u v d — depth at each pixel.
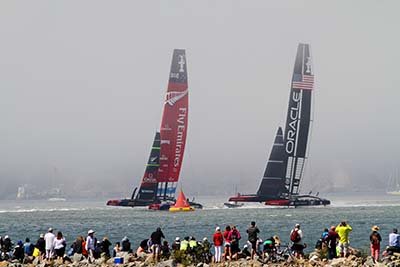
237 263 118.12
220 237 122.69
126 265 121.50
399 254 117.50
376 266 110.19
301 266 115.44
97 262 126.44
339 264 113.56
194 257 126.00
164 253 129.50
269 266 116.06
